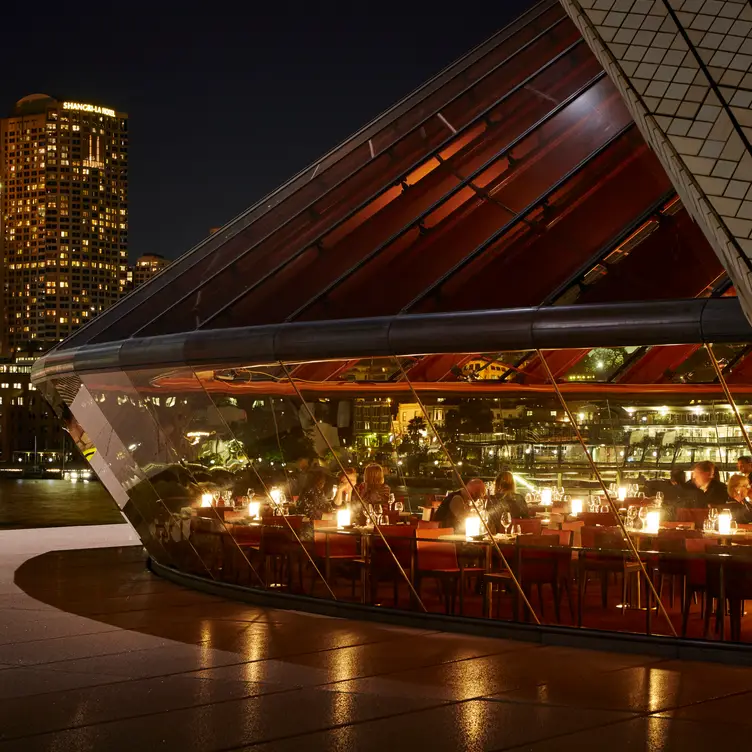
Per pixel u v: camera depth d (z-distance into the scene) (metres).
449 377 12.92
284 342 13.93
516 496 12.67
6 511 81.06
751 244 7.83
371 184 17.80
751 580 11.41
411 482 13.50
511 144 15.99
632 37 9.77
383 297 14.17
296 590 15.40
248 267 17.00
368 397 13.59
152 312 17.61
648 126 8.91
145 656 12.09
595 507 12.19
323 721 9.31
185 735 8.95
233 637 13.20
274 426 14.72
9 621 14.49
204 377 15.27
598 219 13.80
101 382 17.62
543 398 12.33
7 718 9.52
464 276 13.65
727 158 8.42
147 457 17.58
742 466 11.38
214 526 16.64
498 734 8.87
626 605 12.20
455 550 13.33
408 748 8.54
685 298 11.61
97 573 19.89
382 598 14.22
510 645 12.58
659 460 11.77
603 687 10.43
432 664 11.53
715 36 9.52
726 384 11.30
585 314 11.88
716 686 10.46
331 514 14.51
